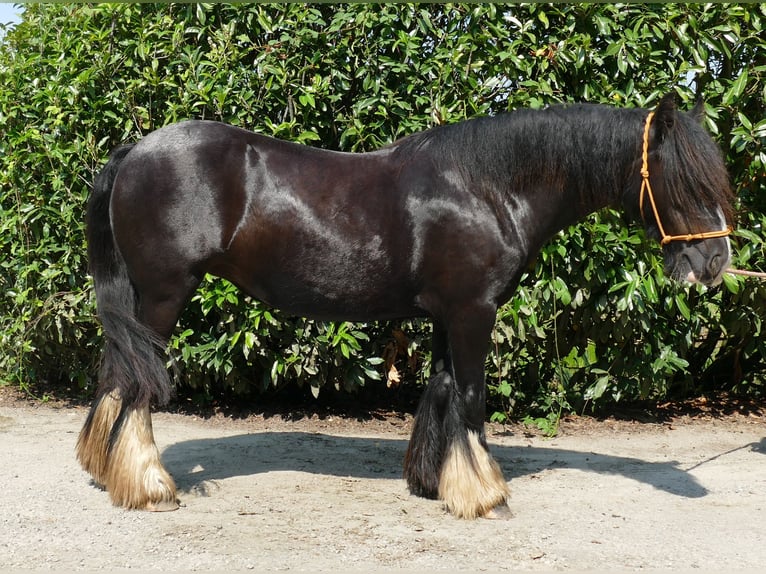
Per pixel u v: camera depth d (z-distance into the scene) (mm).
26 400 5535
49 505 3248
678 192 2943
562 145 3133
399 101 4758
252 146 3275
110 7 4816
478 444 3232
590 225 4602
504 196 3176
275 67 4668
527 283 4824
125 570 2605
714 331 5766
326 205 3180
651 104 4656
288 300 3312
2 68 5238
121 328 3193
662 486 3697
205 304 4672
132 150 3252
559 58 4586
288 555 2750
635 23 4676
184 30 4789
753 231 4926
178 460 4035
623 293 4812
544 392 5180
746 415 5438
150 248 3164
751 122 4984
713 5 4645
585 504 3402
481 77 4762
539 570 2658
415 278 3209
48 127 5051
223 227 3193
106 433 3322
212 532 2959
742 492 3613
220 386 5629
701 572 2668
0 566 2631
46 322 5180
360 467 4004
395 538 2932
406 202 3166
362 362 4980
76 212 5062
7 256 5387
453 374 3266
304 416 5250
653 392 5629
